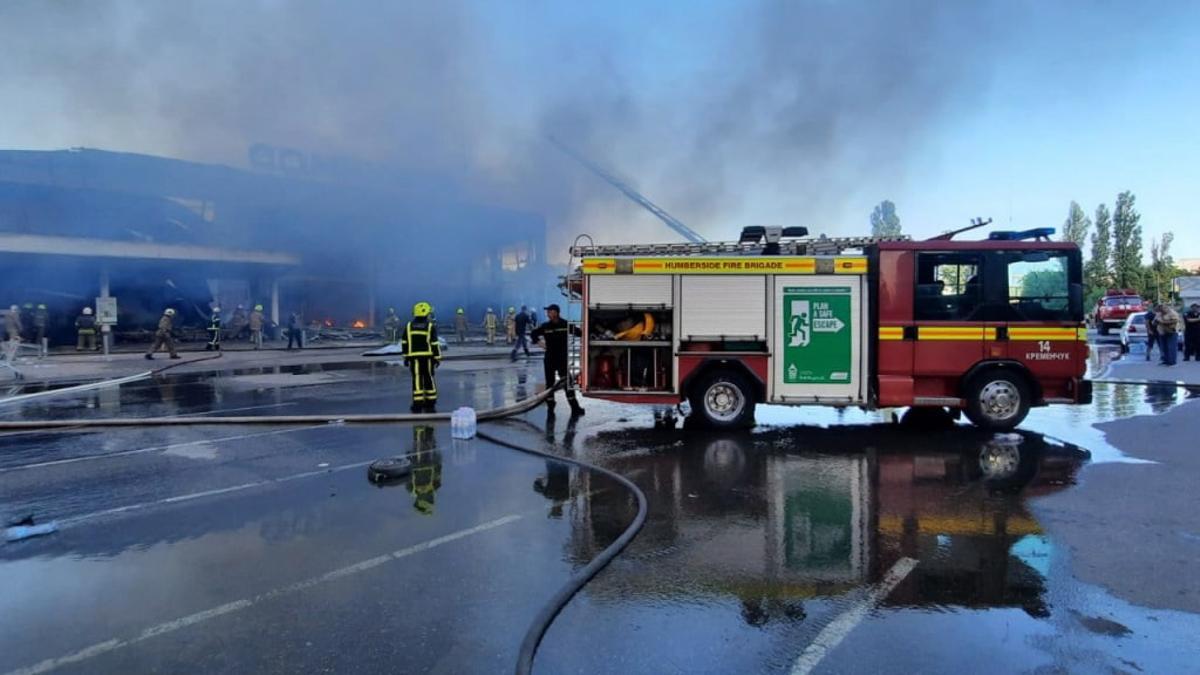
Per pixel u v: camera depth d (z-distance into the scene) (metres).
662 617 3.33
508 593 3.58
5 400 10.88
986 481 5.80
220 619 3.29
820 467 6.35
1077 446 7.16
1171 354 15.83
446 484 5.73
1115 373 14.40
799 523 4.74
